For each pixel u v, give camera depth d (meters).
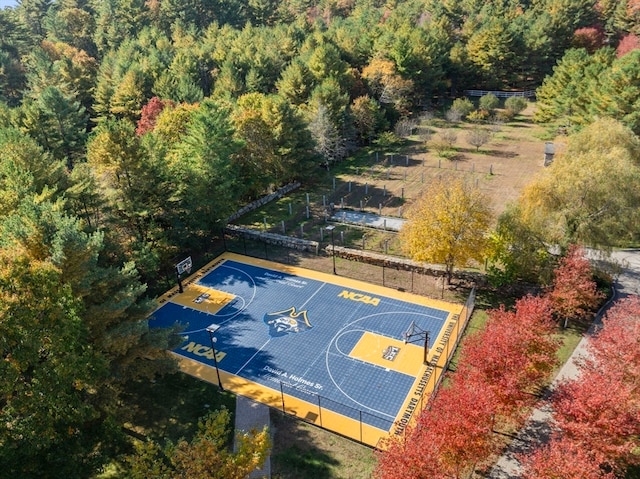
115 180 42.44
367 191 61.06
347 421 28.91
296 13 145.25
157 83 83.50
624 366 24.39
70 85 90.00
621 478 23.56
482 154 71.06
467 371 25.50
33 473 20.78
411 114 86.00
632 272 41.16
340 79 80.06
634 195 35.91
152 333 29.06
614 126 42.38
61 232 24.48
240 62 93.62
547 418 27.52
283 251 48.69
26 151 40.09
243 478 19.66
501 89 102.25
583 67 73.38
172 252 45.22
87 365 23.64
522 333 25.89
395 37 92.62
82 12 121.38
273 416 29.45
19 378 22.08
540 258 36.44
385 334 36.09
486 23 100.62
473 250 36.97
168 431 28.59
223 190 49.88
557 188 36.62
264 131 58.34
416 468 19.39
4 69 96.00
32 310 21.52
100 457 22.61
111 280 27.72
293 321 38.12
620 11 104.25
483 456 21.92
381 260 44.78
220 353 35.12
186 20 123.44
